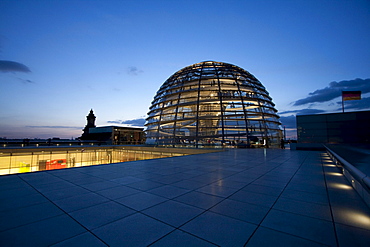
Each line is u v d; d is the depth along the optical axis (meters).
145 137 43.81
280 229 3.61
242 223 3.88
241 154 20.05
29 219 3.99
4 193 5.74
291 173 9.20
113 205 4.85
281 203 5.02
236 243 3.15
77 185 6.75
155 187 6.55
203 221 3.97
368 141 20.86
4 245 3.03
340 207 4.71
